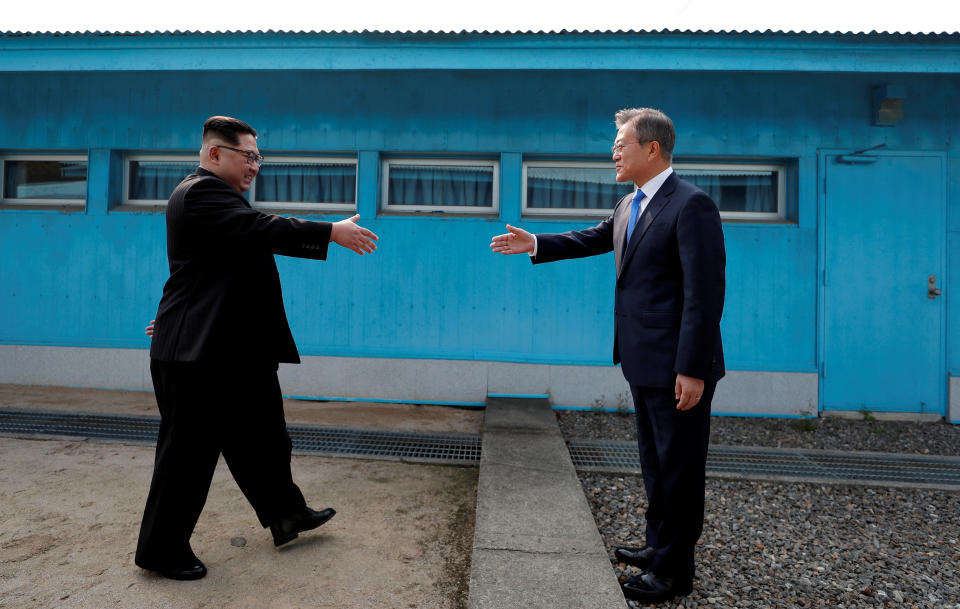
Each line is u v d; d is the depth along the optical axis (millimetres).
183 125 4773
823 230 4559
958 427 4340
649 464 2090
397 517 2518
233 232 1859
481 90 4672
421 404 4703
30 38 4285
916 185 4520
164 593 1862
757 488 3047
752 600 1983
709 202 1851
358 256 4738
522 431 3732
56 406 4160
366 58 4246
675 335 1899
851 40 3998
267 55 4277
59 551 2123
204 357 1873
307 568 2051
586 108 4652
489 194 4871
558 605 1759
